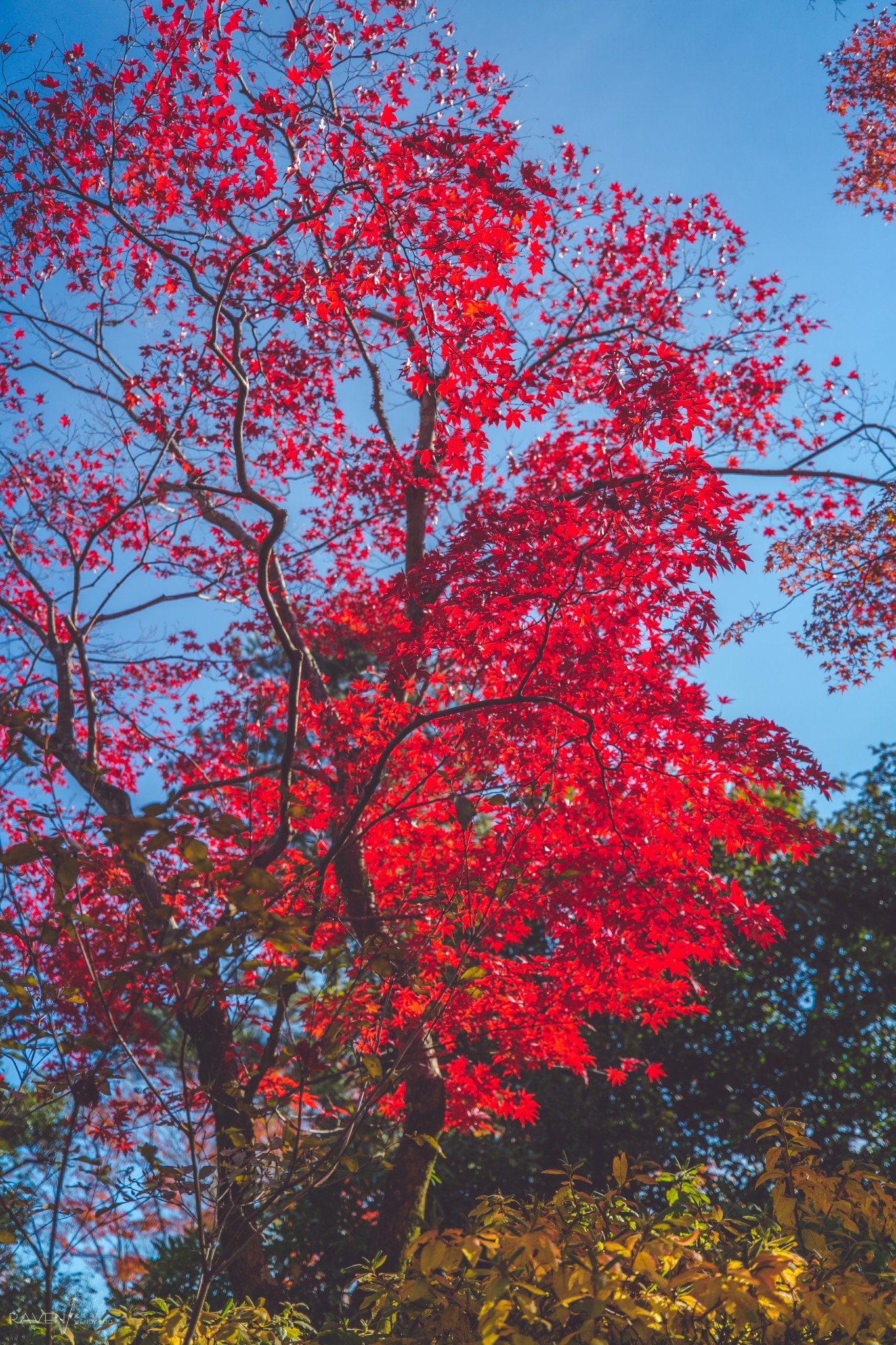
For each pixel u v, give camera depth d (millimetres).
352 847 6137
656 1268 2551
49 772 3340
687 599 6035
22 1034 2955
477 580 6094
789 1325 2592
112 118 7254
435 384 5988
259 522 10719
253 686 10992
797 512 10469
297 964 3191
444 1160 10477
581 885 5855
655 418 5980
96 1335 3773
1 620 10195
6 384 9555
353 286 6164
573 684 6031
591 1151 10852
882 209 10664
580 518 5906
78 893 3020
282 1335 3455
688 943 6348
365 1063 3328
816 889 11508
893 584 9680
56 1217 3027
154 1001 3260
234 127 7520
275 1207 3250
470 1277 2770
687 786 6273
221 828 2840
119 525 10477
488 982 6480
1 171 7227
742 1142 10445
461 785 6805
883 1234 3088
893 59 9891
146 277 8539
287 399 10016
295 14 7102
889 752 12180
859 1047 11289
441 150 5465
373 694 7105
